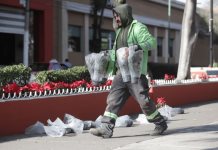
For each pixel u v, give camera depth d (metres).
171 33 69.31
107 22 52.31
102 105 14.02
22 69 13.39
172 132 11.34
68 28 46.88
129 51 10.10
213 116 14.80
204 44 76.81
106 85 14.39
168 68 38.38
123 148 9.40
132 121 12.68
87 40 49.31
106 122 10.53
